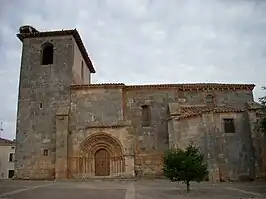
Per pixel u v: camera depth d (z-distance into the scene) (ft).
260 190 72.38
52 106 118.62
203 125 103.40
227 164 99.40
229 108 111.04
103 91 121.08
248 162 100.22
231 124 103.86
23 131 116.57
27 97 120.26
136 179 104.12
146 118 125.39
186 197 60.90
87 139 111.65
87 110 118.52
